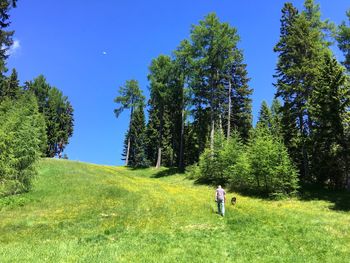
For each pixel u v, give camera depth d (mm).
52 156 87438
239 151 43250
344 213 25953
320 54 39250
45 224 22297
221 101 57875
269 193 34406
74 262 14070
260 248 16750
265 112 65000
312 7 42250
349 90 34250
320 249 16641
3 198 29688
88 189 34688
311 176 38594
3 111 44000
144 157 84812
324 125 33625
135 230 20375
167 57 62844
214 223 22141
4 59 38219
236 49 55438
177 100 63500
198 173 47125
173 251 16125
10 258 14461
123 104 75125
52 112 87500
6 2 35375
